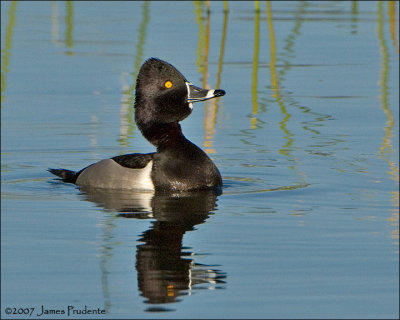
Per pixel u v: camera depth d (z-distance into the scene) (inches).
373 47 898.1
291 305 313.1
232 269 348.8
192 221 420.2
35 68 808.9
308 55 868.6
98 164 515.8
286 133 631.2
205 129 645.3
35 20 1024.9
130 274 343.9
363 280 337.1
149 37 918.4
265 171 540.7
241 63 829.8
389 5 1010.7
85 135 627.5
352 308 311.0
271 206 452.8
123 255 365.4
